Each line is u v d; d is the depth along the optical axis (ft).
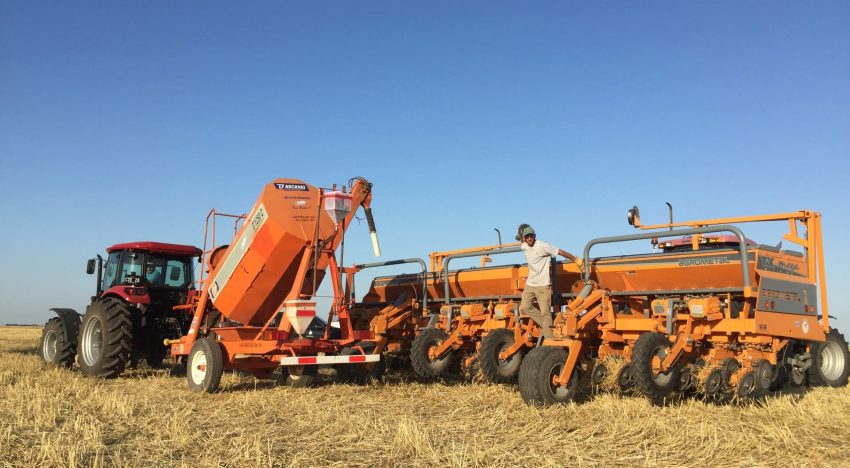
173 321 42.42
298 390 31.48
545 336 29.50
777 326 27.50
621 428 21.03
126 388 32.94
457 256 36.63
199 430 21.21
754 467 16.61
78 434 20.21
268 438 20.11
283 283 34.17
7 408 24.59
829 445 19.02
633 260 29.81
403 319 37.81
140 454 17.97
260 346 31.35
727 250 27.37
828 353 33.78
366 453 18.31
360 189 34.76
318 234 32.65
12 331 143.74
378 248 34.99
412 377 38.06
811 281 30.37
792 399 27.45
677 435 19.70
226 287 34.78
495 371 32.07
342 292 34.17
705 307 26.48
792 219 30.42
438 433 20.79
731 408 25.20
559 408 24.71
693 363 27.86
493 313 35.01
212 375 30.37
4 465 16.39
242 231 34.09
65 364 41.70
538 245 29.89
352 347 34.83
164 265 43.93
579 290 31.65
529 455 17.90
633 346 27.25
